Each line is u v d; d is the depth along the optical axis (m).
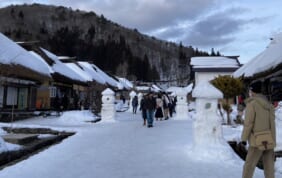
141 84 74.94
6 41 20.95
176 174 5.97
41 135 12.18
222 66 31.50
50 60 26.88
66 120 17.64
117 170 6.31
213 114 7.56
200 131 7.54
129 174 6.01
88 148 8.73
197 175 5.90
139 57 113.88
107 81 44.91
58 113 22.14
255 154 4.94
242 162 7.07
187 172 6.10
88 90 31.98
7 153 7.71
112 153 8.00
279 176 6.10
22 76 19.41
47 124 16.09
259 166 6.96
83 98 33.84
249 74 18.16
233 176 5.84
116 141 9.90
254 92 5.07
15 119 18.66
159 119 20.02
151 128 13.46
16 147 8.45
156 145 9.05
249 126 4.88
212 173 6.04
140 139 10.23
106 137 10.82
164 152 8.02
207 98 7.59
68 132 12.78
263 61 16.98
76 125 15.68
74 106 30.31
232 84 14.58
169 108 22.72
